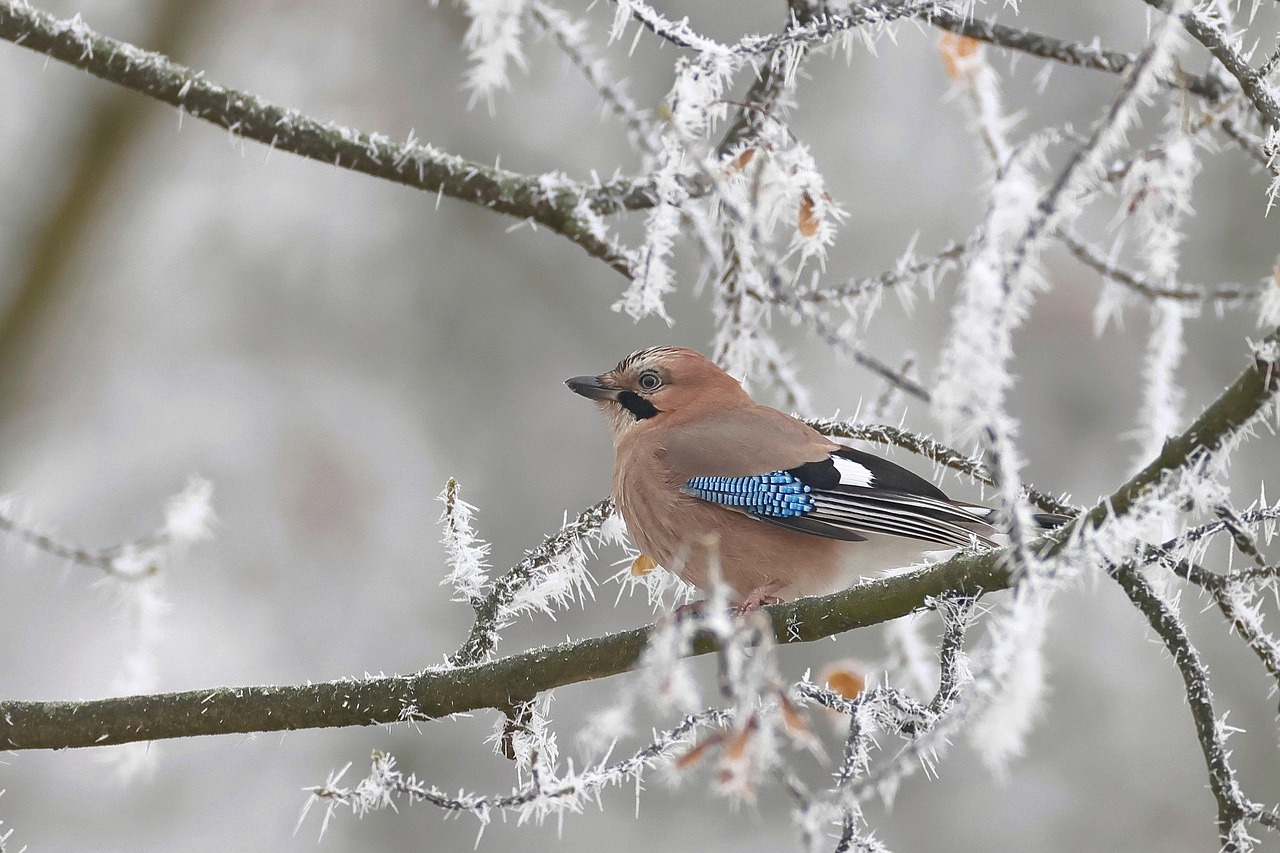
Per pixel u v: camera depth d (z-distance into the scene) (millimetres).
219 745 11055
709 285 11977
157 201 12352
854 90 11906
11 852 10336
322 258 12297
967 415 3879
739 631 3760
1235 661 11281
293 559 11523
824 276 11578
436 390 12180
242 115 6715
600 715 4301
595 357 12242
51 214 12078
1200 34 5805
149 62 6645
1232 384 4629
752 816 11156
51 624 11141
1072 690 11414
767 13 11625
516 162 12023
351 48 12172
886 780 3879
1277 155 5676
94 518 11484
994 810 11203
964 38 7555
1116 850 11000
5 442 11742
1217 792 5074
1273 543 11250
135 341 12172
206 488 7492
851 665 6188
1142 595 5281
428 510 11797
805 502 7027
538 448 12094
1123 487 4809
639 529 7422
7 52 12172
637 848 11070
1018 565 4184
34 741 5797
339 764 11125
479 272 12312
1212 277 11859
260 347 12211
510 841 11094
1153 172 5297
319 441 11828
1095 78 11617
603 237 6965
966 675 5246
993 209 3887
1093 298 11461
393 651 11352
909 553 7266
